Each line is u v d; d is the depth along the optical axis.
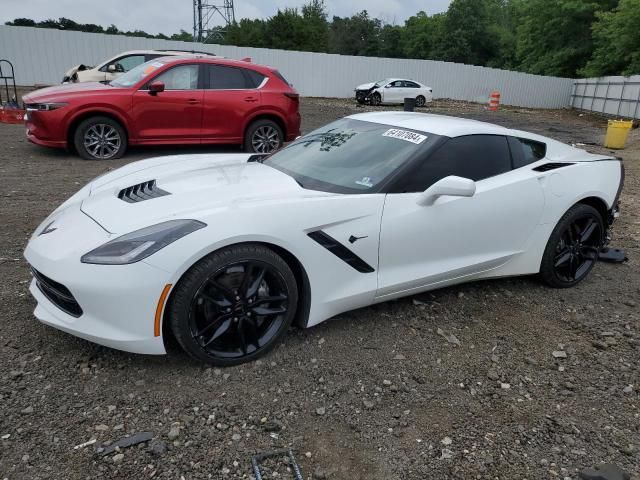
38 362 2.79
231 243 2.67
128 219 2.78
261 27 57.75
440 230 3.38
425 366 3.01
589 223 4.22
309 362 2.96
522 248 3.89
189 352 2.72
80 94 8.09
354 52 76.12
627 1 30.31
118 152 8.44
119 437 2.32
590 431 2.57
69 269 2.59
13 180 6.69
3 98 16.25
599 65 33.97
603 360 3.21
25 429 2.32
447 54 60.50
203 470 2.17
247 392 2.68
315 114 18.89
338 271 3.07
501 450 2.40
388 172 3.35
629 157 12.98
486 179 3.66
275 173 3.52
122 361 2.84
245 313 2.84
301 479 2.16
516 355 3.21
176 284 2.61
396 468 2.25
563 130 20.39
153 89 8.28
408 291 3.42
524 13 44.12
